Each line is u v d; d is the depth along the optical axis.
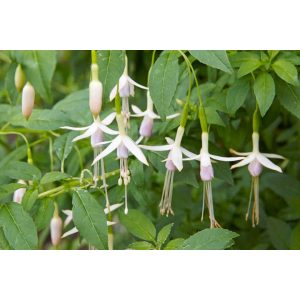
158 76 0.41
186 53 0.51
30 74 0.41
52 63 0.41
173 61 0.41
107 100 0.41
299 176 0.68
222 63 0.41
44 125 0.50
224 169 0.49
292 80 0.44
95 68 0.40
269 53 0.46
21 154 0.55
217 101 0.49
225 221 0.60
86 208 0.42
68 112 0.53
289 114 0.65
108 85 0.40
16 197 0.47
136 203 0.58
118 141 0.41
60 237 0.48
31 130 0.55
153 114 0.46
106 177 0.48
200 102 0.43
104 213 0.42
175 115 0.48
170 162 0.43
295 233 0.50
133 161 0.48
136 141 0.48
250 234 0.59
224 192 0.64
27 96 0.43
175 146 0.43
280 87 0.46
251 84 0.49
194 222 0.57
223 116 0.51
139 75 0.65
